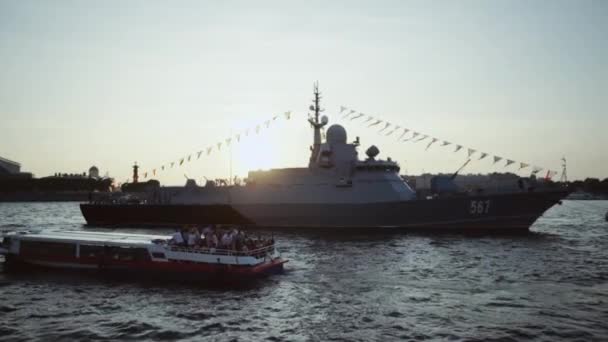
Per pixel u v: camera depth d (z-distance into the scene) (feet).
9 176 630.74
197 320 59.57
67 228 180.14
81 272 87.10
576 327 56.44
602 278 81.87
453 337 53.31
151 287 76.38
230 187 171.83
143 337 53.78
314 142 176.86
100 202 202.90
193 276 81.56
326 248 114.52
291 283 78.33
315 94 177.06
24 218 244.22
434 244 120.47
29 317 61.21
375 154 157.99
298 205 157.89
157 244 84.64
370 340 52.54
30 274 85.87
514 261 97.30
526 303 66.49
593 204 455.63
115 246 86.94
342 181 155.12
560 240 129.29
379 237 134.51
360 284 77.56
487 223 145.69
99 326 57.52
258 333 54.90
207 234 86.58
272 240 88.84
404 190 155.22
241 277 79.82
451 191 156.87
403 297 69.67
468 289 74.33
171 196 184.75
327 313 62.13
